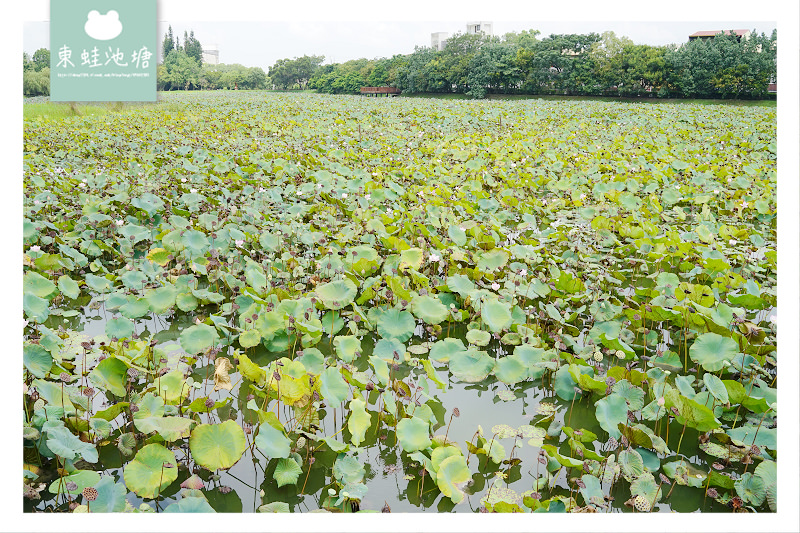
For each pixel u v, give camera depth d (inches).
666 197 354.0
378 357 159.2
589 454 124.0
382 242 246.5
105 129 654.5
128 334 174.7
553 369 163.8
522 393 165.0
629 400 144.1
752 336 171.8
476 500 121.2
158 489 114.7
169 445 132.5
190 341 170.4
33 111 765.9
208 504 108.6
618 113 916.0
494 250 227.5
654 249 252.7
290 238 249.9
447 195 338.0
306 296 197.5
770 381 160.9
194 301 200.5
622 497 121.6
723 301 205.0
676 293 194.4
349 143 557.3
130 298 194.1
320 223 284.8
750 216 336.5
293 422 143.1
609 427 131.2
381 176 386.0
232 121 755.4
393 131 658.8
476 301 195.8
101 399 152.7
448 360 169.3
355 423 131.3
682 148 546.6
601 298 201.2
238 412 151.9
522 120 808.9
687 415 132.0
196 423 143.1
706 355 157.9
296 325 167.9
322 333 184.4
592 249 263.3
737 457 130.1
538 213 340.8
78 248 247.1
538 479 122.3
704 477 123.0
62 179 345.7
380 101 1315.2
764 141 592.4
